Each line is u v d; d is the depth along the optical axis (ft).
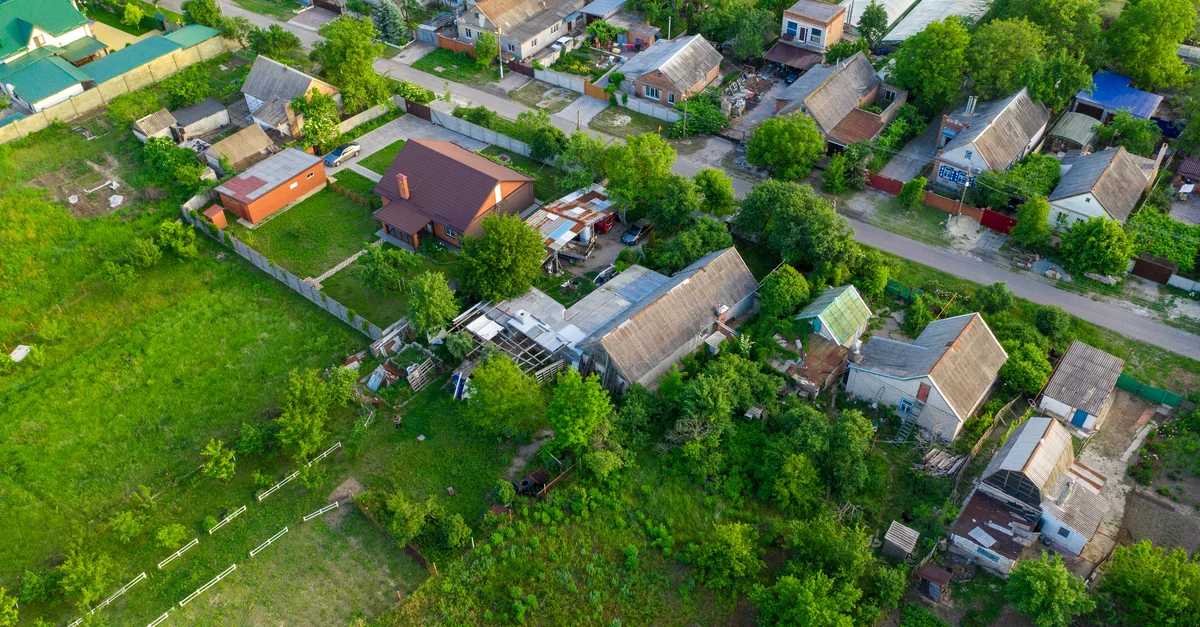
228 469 205.36
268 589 187.11
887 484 203.21
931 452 206.59
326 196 307.37
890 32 378.73
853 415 203.62
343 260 278.46
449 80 375.66
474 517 199.41
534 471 205.87
